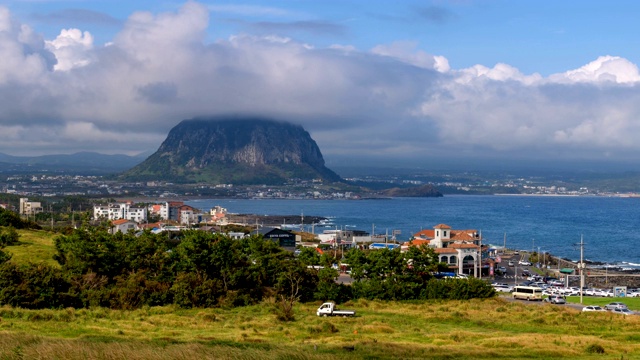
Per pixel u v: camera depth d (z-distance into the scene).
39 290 78.19
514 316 79.81
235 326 68.06
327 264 120.81
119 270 95.50
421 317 79.88
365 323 73.44
